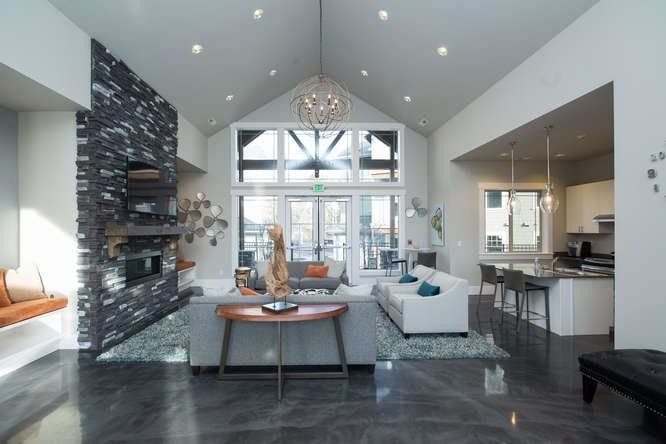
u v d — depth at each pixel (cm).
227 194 792
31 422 245
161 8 391
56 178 388
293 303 317
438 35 472
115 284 425
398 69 600
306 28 582
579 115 411
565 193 710
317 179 810
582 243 679
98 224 395
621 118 304
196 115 665
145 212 483
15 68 292
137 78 473
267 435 230
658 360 245
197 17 428
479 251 701
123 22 384
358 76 707
